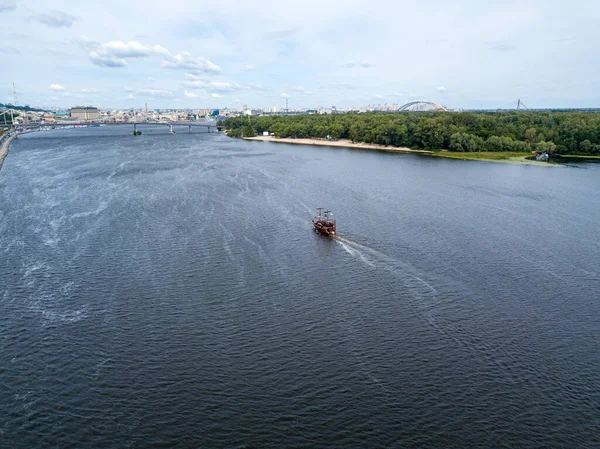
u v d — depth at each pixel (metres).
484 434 54.03
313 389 61.25
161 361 67.12
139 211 142.25
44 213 140.75
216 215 138.38
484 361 67.38
